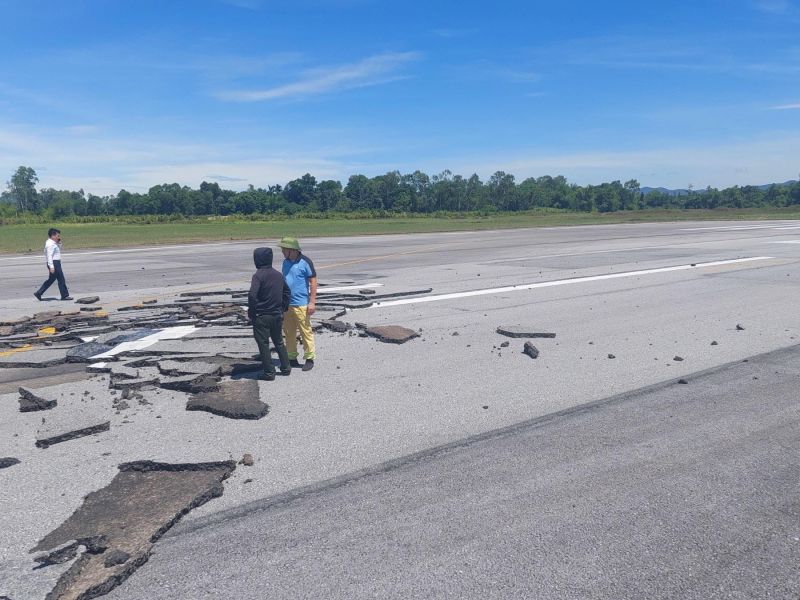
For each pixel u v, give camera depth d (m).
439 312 13.72
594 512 4.99
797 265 22.02
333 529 4.78
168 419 7.16
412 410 7.46
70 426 6.77
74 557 4.44
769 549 4.48
